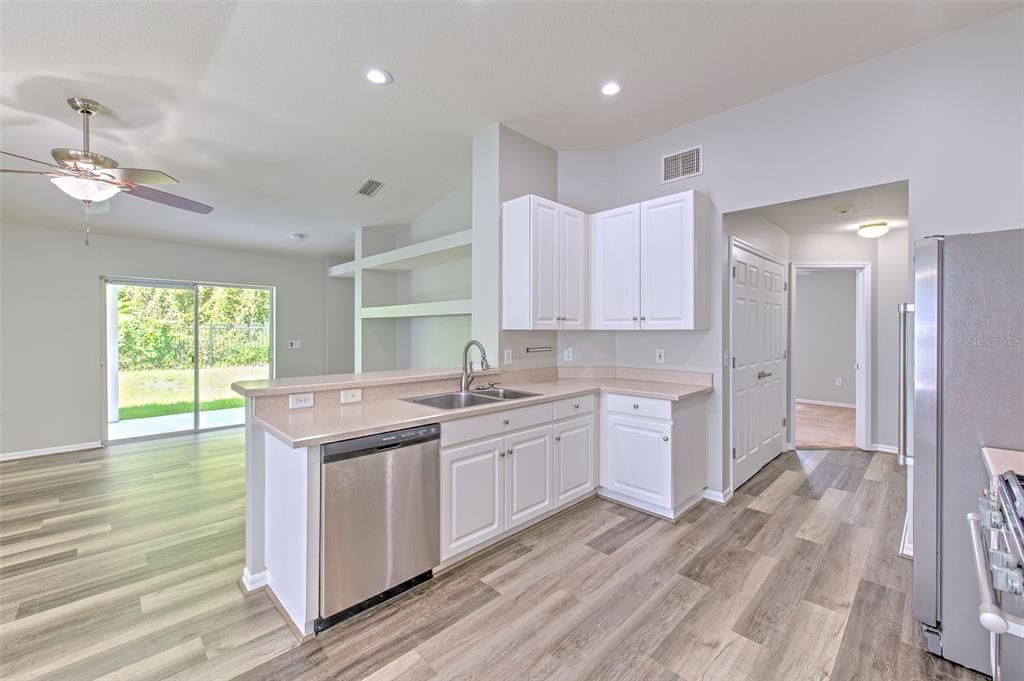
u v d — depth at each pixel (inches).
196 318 219.9
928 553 67.8
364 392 101.0
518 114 121.8
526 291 122.2
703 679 63.6
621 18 83.9
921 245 66.6
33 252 178.2
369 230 215.0
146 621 77.1
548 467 112.7
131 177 97.3
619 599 82.0
